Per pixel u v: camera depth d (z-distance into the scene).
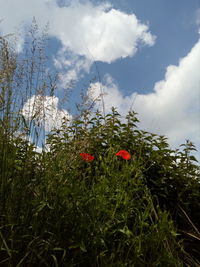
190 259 2.98
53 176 2.44
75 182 2.42
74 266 2.20
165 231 2.52
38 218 2.23
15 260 2.07
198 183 3.67
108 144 3.41
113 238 2.37
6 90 2.46
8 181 2.24
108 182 2.47
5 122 2.40
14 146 2.45
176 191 3.56
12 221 2.13
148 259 2.43
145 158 3.45
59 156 2.71
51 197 2.32
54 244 2.15
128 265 2.30
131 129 3.67
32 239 2.17
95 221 2.28
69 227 2.27
